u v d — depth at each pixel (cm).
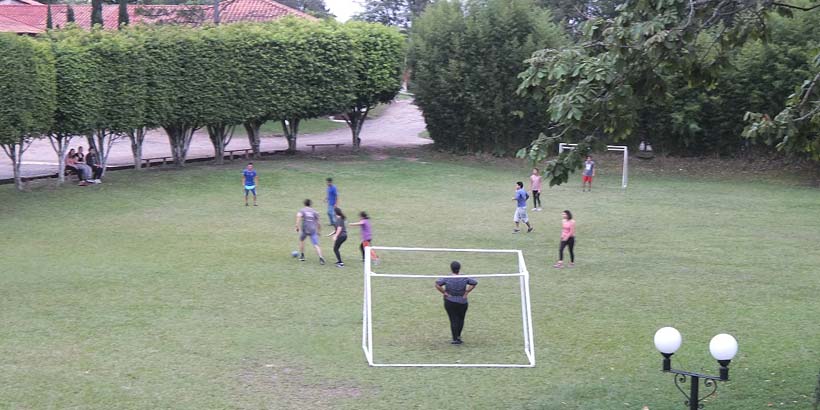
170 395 1226
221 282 1958
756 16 1213
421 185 3706
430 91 4559
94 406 1173
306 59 4094
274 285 1939
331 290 1908
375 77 4338
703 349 1484
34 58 3000
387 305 1792
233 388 1263
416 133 5600
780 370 1367
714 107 4278
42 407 1163
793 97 1286
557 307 1786
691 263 2245
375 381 1311
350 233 2653
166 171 3791
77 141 4934
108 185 3388
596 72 1062
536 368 1384
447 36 4547
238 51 3922
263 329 1579
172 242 2436
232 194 3344
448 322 1667
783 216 3030
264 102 4050
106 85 3434
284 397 1234
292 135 4478
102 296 1802
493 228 2766
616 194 3553
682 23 1088
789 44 4050
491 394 1261
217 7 4731
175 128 3925
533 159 1091
